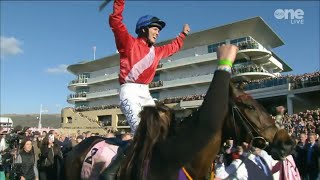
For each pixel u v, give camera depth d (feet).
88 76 220.02
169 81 164.25
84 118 180.24
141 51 12.27
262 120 9.64
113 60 198.90
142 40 12.64
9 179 31.24
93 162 12.54
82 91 221.05
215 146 9.62
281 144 9.34
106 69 209.26
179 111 11.52
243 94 9.90
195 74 160.35
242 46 141.18
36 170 27.48
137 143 10.84
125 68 12.32
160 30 12.94
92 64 210.38
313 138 32.32
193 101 137.49
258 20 142.61
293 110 107.55
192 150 9.71
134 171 10.57
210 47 159.22
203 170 9.78
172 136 10.46
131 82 12.34
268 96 107.34
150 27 12.64
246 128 9.60
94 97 204.54
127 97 12.16
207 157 9.66
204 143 9.55
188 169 9.75
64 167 14.30
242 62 146.51
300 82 99.25
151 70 12.57
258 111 9.73
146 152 10.44
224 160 18.66
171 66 164.86
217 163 17.78
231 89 9.86
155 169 10.14
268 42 169.48
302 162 31.60
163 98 169.17
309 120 60.80
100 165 12.23
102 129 167.94
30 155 27.68
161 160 10.13
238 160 16.46
